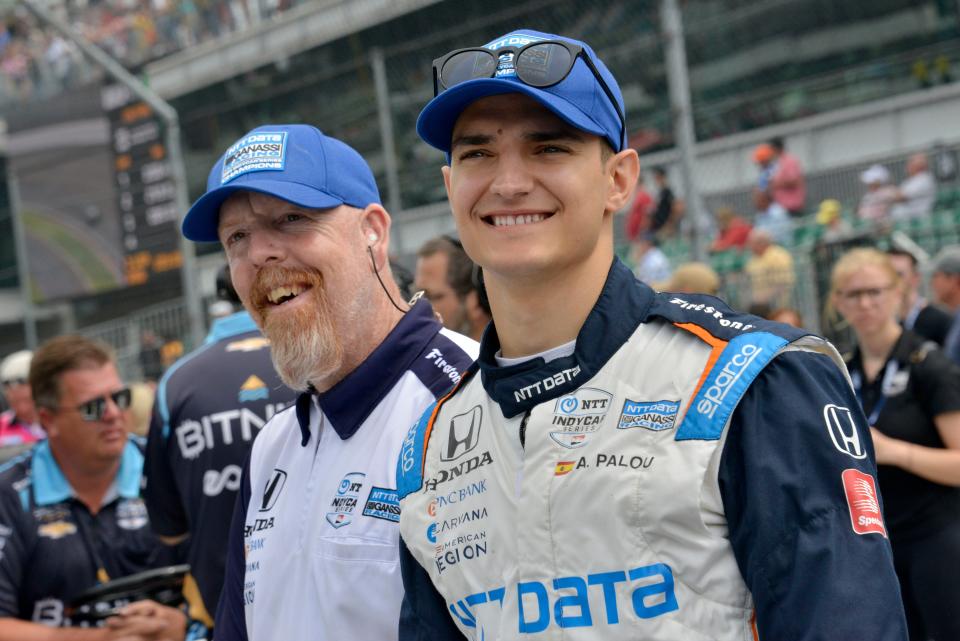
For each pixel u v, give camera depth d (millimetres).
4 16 12375
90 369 2852
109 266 9352
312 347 1784
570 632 1154
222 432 2441
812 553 1078
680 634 1108
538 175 1242
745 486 1122
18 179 9938
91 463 2859
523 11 5578
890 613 1072
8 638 2668
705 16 9023
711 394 1152
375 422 1755
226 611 1907
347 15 9234
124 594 2580
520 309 1290
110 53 11781
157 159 9031
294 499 1797
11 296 12375
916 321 4578
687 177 5086
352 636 1647
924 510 3133
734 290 5973
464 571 1281
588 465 1181
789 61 8633
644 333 1251
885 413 3240
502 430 1289
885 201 7176
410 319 1831
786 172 7895
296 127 1867
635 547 1136
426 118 1290
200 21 10953
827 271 5547
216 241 1967
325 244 1809
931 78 8031
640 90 7375
